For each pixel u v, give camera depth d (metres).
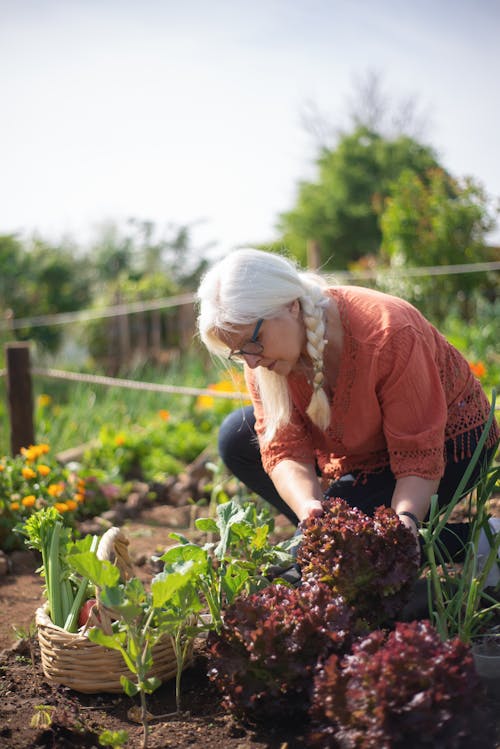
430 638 1.77
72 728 2.11
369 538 2.07
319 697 1.80
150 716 2.21
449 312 9.09
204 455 5.47
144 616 2.24
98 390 8.40
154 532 4.28
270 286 2.27
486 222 9.54
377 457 2.67
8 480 4.12
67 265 15.56
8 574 3.64
